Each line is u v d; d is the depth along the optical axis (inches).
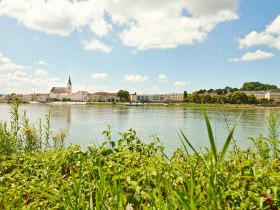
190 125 1423.5
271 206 87.3
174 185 109.7
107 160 153.9
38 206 109.3
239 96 6943.9
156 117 2193.7
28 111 2908.5
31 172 164.7
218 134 904.9
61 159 164.7
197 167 126.0
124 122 1614.2
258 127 1187.3
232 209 92.3
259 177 109.4
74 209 72.7
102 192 72.1
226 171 120.0
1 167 182.2
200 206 74.6
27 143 319.3
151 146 184.7
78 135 903.1
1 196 117.3
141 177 115.0
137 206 103.7
